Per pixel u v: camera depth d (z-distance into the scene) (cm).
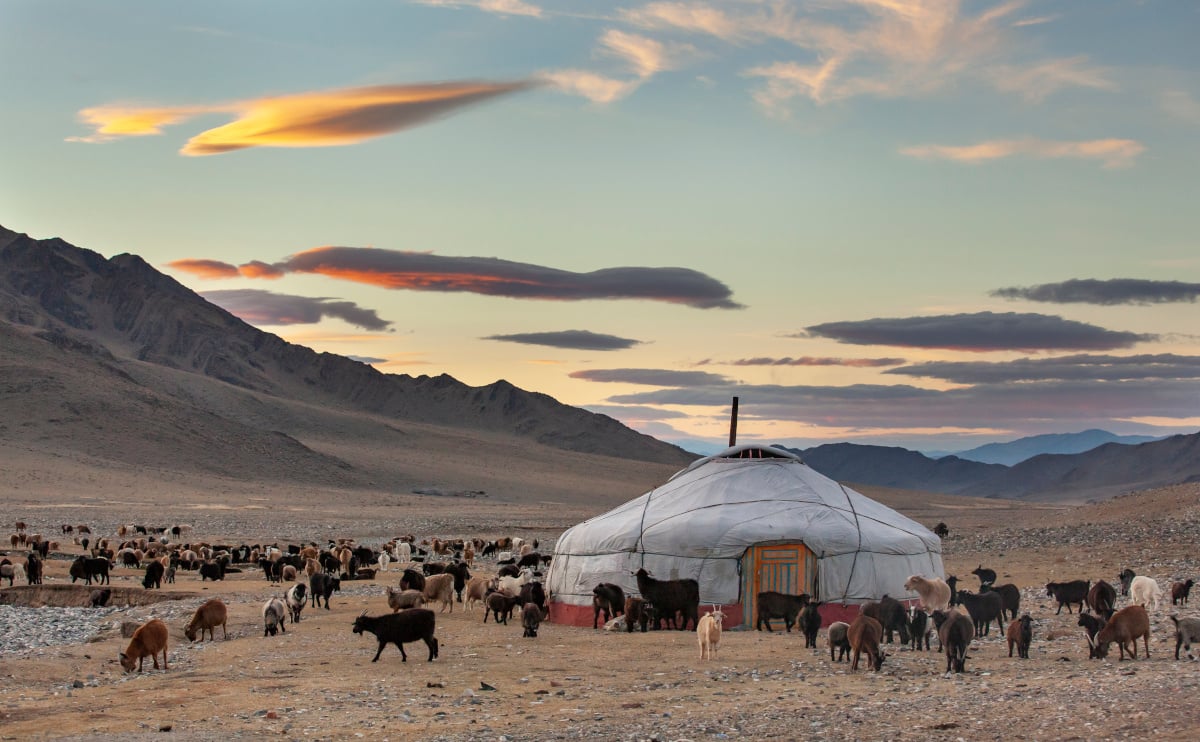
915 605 3209
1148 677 1895
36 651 2744
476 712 1838
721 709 1798
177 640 2875
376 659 2425
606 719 1744
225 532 8644
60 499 11312
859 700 1827
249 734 1680
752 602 3097
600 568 3238
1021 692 1806
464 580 4172
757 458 3538
